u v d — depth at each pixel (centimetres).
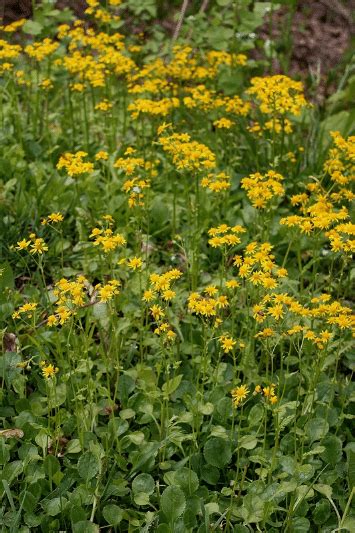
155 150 266
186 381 204
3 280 214
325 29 382
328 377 206
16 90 280
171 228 241
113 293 191
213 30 284
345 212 205
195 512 185
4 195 240
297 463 188
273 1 292
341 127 275
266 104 244
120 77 317
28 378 206
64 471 192
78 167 218
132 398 201
